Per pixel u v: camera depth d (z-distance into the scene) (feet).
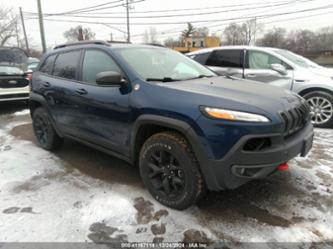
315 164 11.07
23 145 14.48
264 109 6.87
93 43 10.78
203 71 11.21
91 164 11.66
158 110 7.63
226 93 7.56
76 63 10.98
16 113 23.47
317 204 8.24
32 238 6.93
